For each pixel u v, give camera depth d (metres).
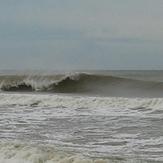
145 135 29.48
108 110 41.88
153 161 21.88
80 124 34.41
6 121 36.47
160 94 63.25
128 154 23.94
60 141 27.81
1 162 20.38
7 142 24.12
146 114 38.97
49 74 77.19
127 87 72.75
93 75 76.31
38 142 27.27
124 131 31.09
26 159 20.39
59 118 37.66
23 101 49.03
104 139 28.45
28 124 34.78
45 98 48.75
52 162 19.77
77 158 20.08
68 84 76.00
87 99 46.78
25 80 77.75
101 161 19.73
